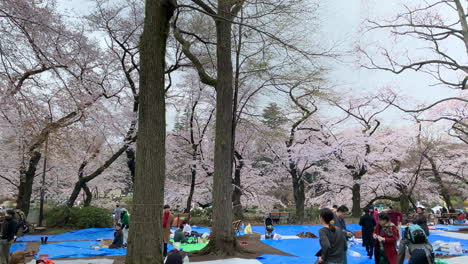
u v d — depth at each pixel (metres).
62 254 10.70
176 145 23.86
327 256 4.87
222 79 11.16
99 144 20.73
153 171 6.82
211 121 23.67
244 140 23.50
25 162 18.33
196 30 15.66
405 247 6.43
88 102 14.70
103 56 17.97
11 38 8.40
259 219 22.86
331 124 25.02
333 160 24.70
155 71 7.11
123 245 12.07
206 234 14.32
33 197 29.00
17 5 7.68
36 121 8.77
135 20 17.95
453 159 26.56
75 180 26.00
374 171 26.28
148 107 6.98
